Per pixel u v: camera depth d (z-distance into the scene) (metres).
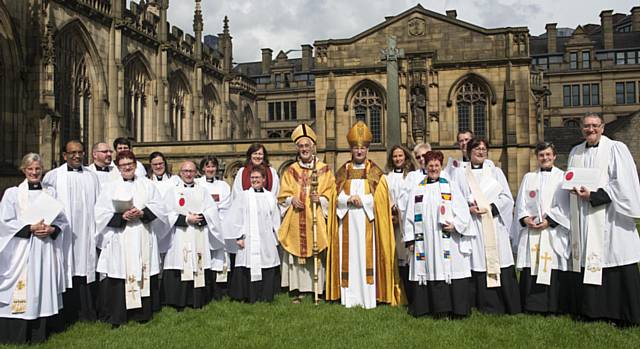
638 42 85.88
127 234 10.69
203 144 47.81
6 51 34.34
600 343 8.74
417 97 46.75
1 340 9.37
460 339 9.15
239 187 12.71
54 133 35.59
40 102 35.25
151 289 11.34
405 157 12.94
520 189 11.21
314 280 11.91
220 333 9.84
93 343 9.33
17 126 34.75
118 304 10.48
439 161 10.68
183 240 11.99
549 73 84.38
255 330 9.98
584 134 10.34
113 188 10.62
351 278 11.78
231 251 12.73
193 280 11.96
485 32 46.34
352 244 11.82
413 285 10.89
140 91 51.19
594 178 9.76
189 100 59.94
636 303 9.49
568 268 10.47
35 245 9.49
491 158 45.78
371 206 11.76
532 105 46.19
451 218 10.33
